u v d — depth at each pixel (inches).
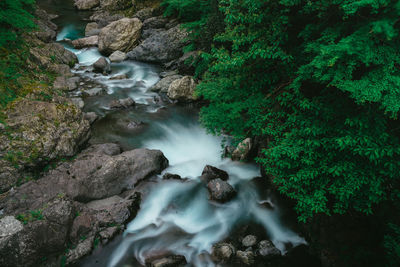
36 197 228.7
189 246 238.8
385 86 166.1
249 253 228.2
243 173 313.1
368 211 189.0
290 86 229.6
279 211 271.9
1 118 269.9
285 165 225.5
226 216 268.4
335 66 180.4
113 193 273.6
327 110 207.2
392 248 177.8
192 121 403.2
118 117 396.2
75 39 644.1
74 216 229.1
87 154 294.5
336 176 203.0
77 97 424.2
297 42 261.0
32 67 408.8
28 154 259.3
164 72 514.9
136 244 237.5
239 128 296.0
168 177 297.1
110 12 761.6
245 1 249.0
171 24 608.1
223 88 312.3
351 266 201.9
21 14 403.2
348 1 172.9
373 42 168.4
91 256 222.8
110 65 546.6
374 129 184.5
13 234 188.9
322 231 226.5
